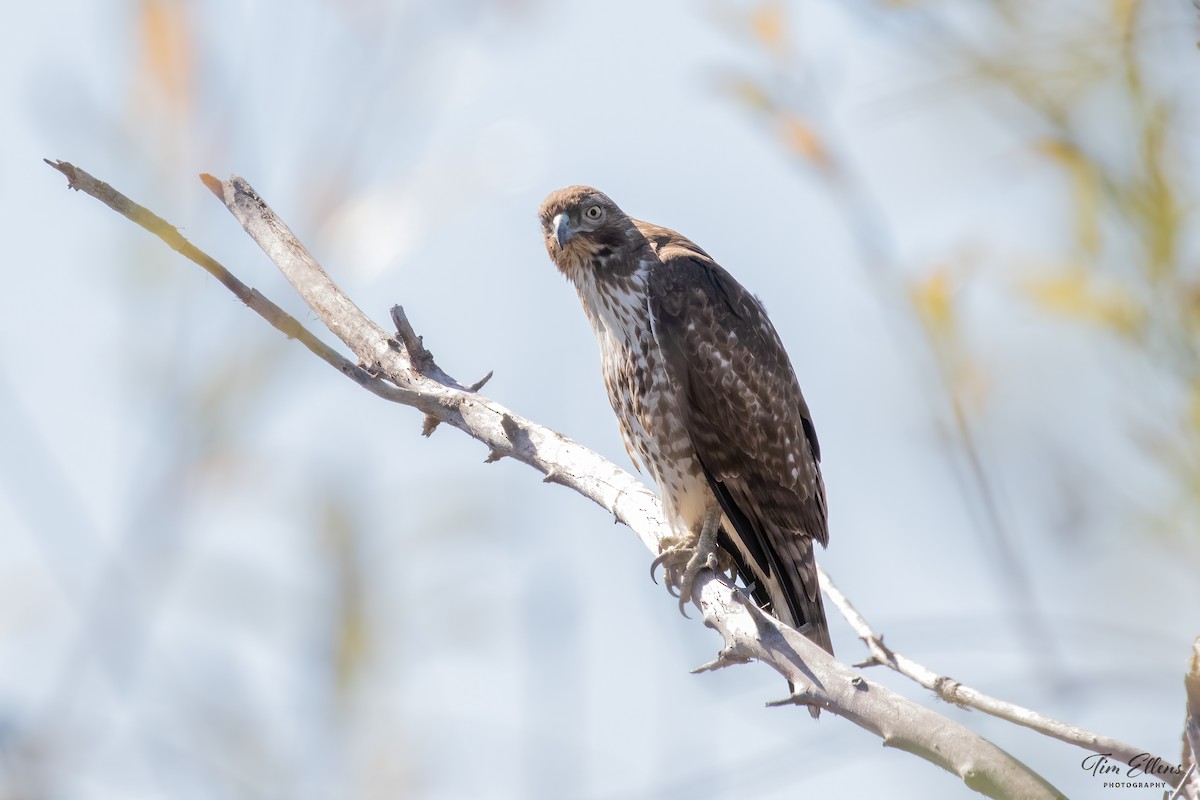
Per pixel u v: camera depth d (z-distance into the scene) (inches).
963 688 208.8
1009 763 180.4
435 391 346.3
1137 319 133.6
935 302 163.6
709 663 250.2
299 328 221.3
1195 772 162.7
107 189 173.9
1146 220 135.0
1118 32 140.5
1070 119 141.9
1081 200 138.5
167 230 160.2
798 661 222.5
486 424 340.2
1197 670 143.4
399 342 356.5
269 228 366.9
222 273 205.8
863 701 208.1
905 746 197.2
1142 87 138.3
